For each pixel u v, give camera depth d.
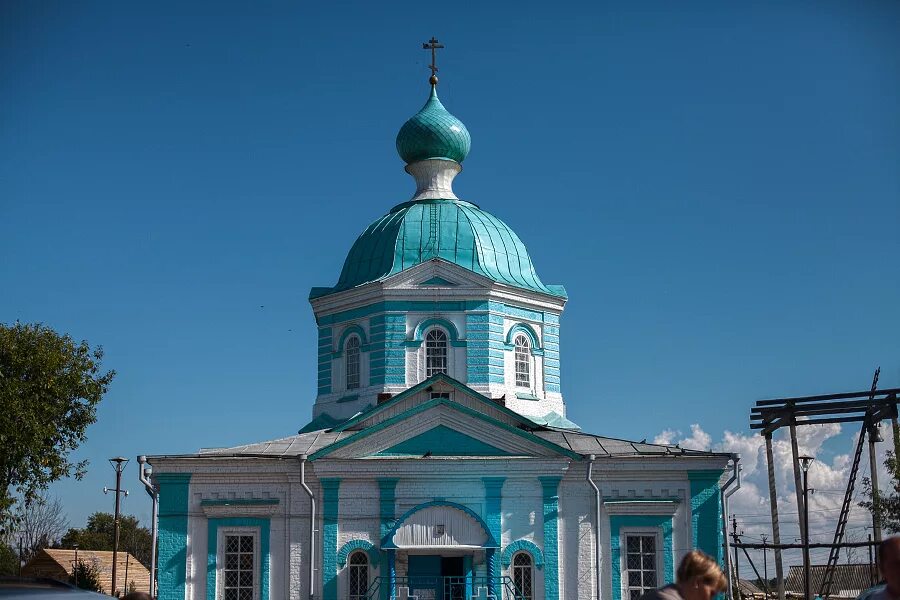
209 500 41.16
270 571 40.62
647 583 40.34
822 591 45.78
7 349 42.50
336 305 48.25
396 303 46.53
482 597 39.97
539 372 47.88
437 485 40.84
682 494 40.75
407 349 46.16
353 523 40.66
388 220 50.75
